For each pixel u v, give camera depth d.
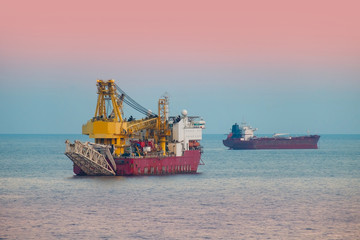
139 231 171.00
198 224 181.25
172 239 162.12
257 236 166.75
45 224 179.62
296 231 173.50
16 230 171.50
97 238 162.62
